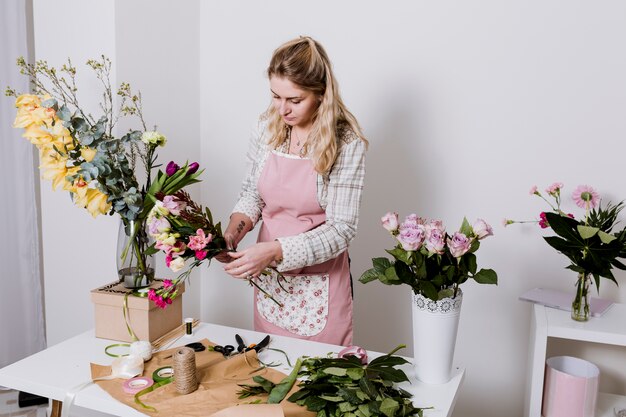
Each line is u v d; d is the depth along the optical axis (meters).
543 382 2.05
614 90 2.33
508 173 2.52
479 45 2.48
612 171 2.38
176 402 1.35
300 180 1.88
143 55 2.49
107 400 1.37
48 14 2.40
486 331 2.65
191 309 3.06
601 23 2.31
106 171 1.65
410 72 2.60
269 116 1.98
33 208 2.78
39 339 2.89
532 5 2.39
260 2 2.81
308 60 1.73
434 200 2.65
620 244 1.87
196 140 3.00
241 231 1.98
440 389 1.49
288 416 1.29
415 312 1.52
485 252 2.60
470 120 2.54
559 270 2.50
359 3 2.64
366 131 2.71
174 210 1.48
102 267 2.48
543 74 2.41
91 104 2.38
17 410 2.62
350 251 2.81
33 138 1.62
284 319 1.98
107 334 1.76
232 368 1.52
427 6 2.53
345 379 1.37
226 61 2.92
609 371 2.46
